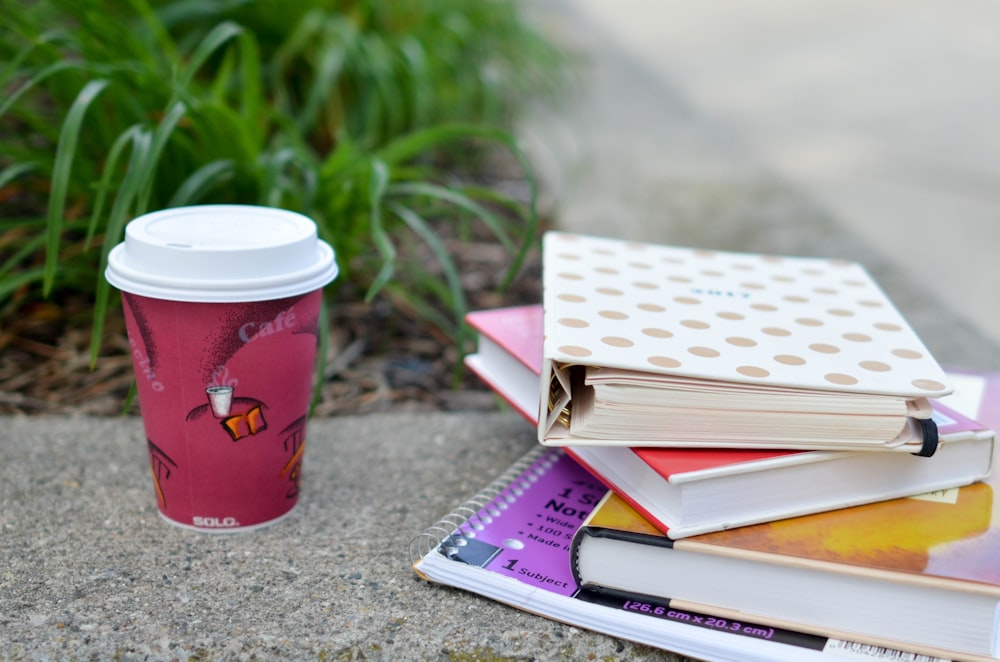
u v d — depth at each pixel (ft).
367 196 2.74
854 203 4.42
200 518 2.08
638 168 4.64
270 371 1.99
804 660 1.79
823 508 1.90
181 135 2.64
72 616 1.89
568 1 8.55
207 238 1.97
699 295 2.15
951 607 1.78
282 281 1.93
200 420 1.99
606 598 1.89
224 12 3.60
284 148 2.79
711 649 1.82
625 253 2.36
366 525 2.13
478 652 1.86
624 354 1.88
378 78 3.44
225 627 1.88
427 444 2.41
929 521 1.89
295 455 2.10
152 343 1.95
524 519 2.06
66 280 2.87
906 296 3.32
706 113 5.85
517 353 2.16
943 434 1.94
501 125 4.49
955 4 9.36
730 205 4.19
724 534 1.85
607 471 1.99
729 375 1.85
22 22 2.80
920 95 6.50
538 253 3.48
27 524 2.09
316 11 3.59
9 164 3.27
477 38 4.27
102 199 2.32
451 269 2.64
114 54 2.72
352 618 1.91
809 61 7.33
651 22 8.34
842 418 1.86
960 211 4.42
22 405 2.50
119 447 2.34
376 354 2.82
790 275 2.31
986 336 3.04
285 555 2.04
